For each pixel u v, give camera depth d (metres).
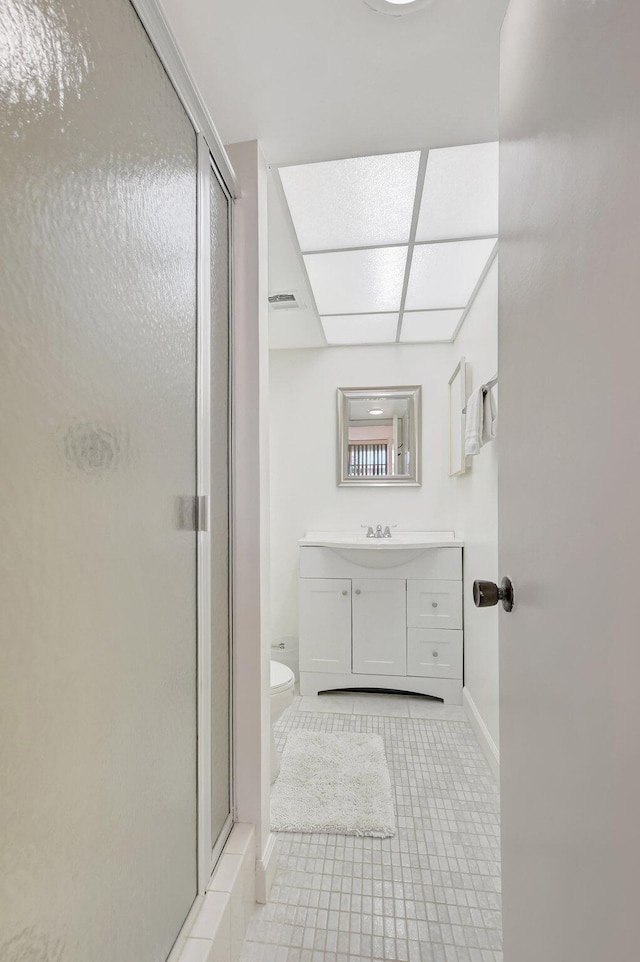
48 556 0.59
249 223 1.43
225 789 1.33
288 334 3.06
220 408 1.34
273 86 1.24
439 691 2.78
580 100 0.55
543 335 0.69
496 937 1.24
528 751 0.76
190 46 1.12
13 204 0.53
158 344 0.92
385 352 3.30
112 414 0.74
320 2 1.01
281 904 1.35
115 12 0.76
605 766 0.50
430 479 3.24
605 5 0.48
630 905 0.44
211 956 0.97
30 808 0.55
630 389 0.44
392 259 2.12
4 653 0.52
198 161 1.13
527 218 0.76
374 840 1.61
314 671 2.90
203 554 1.12
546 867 0.67
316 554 2.92
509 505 0.87
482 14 1.03
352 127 1.38
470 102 1.29
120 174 0.77
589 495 0.54
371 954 1.19
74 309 0.65
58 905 0.60
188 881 1.02
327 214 1.80
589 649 0.54
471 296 2.50
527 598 0.76
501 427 0.94
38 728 0.57
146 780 0.84
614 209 0.47
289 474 3.37
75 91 0.65
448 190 1.67
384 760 2.10
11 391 0.53
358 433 3.31
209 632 1.14
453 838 1.62
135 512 0.82
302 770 2.01
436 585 2.81
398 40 1.10
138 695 0.82
